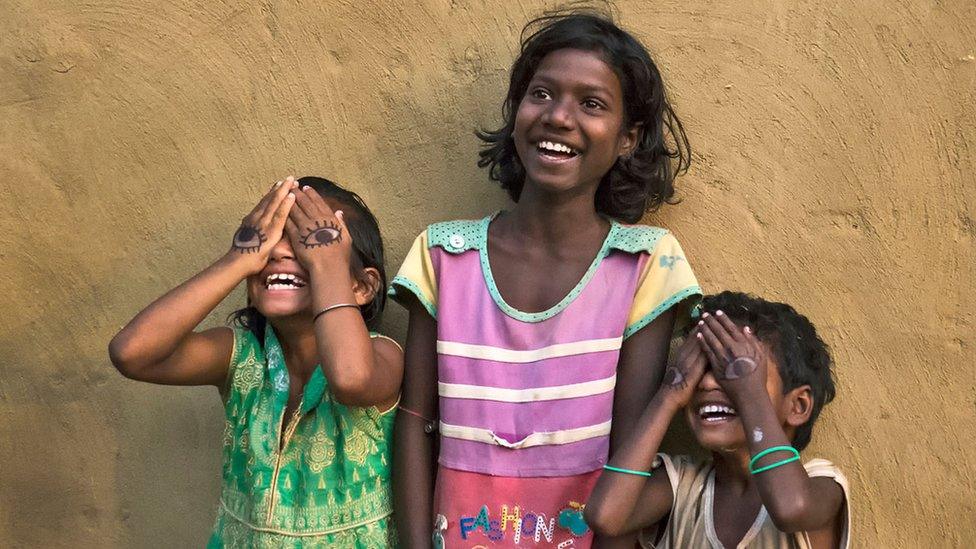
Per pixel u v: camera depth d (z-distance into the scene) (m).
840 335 2.53
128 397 2.89
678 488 2.36
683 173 2.59
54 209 2.90
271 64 2.79
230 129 2.81
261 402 2.47
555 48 2.39
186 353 2.43
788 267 2.55
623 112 2.41
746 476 2.32
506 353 2.42
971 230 2.45
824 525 2.26
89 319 2.90
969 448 2.47
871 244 2.50
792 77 2.53
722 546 2.30
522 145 2.41
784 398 2.29
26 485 2.95
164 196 2.85
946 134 2.46
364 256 2.50
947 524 2.49
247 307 2.62
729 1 2.55
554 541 2.36
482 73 2.67
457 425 2.41
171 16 2.83
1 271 2.93
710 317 2.29
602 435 2.37
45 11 2.88
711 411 2.29
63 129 2.89
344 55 2.75
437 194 2.71
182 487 2.87
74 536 2.94
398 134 2.73
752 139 2.55
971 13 2.44
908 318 2.49
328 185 2.54
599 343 2.38
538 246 2.46
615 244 2.43
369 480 2.45
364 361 2.29
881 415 2.51
